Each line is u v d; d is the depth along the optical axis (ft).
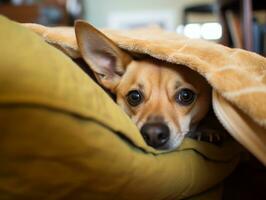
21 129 0.34
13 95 0.34
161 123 0.71
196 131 0.82
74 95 0.39
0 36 0.40
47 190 0.39
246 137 0.56
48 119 0.35
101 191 0.43
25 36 0.43
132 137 0.47
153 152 0.54
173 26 3.64
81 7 3.66
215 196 0.76
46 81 0.37
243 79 0.57
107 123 0.42
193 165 0.64
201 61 0.63
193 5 3.25
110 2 3.77
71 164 0.38
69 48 0.75
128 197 0.48
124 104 0.83
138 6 3.71
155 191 0.52
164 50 0.68
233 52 0.66
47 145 0.36
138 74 0.82
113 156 0.42
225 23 2.23
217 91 0.59
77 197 0.43
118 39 0.76
